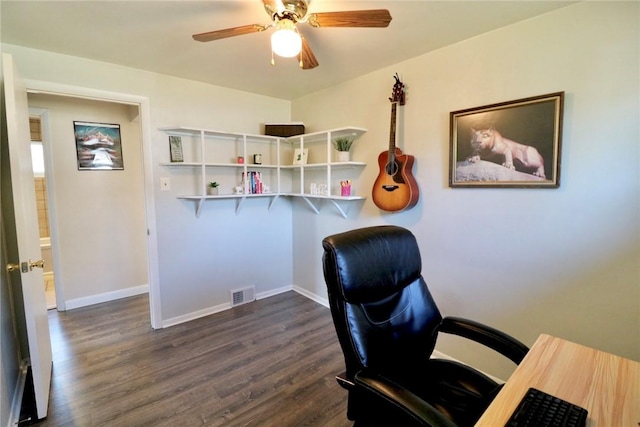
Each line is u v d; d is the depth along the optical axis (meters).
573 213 1.68
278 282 3.70
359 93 2.78
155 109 2.71
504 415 0.85
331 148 3.11
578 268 1.69
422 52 2.24
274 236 3.62
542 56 1.73
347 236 1.31
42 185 4.38
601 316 1.63
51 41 2.06
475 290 2.10
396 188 2.35
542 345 1.19
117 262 3.56
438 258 2.28
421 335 1.46
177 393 1.96
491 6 1.64
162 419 1.75
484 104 1.97
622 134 1.52
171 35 1.98
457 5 1.63
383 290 1.35
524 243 1.86
